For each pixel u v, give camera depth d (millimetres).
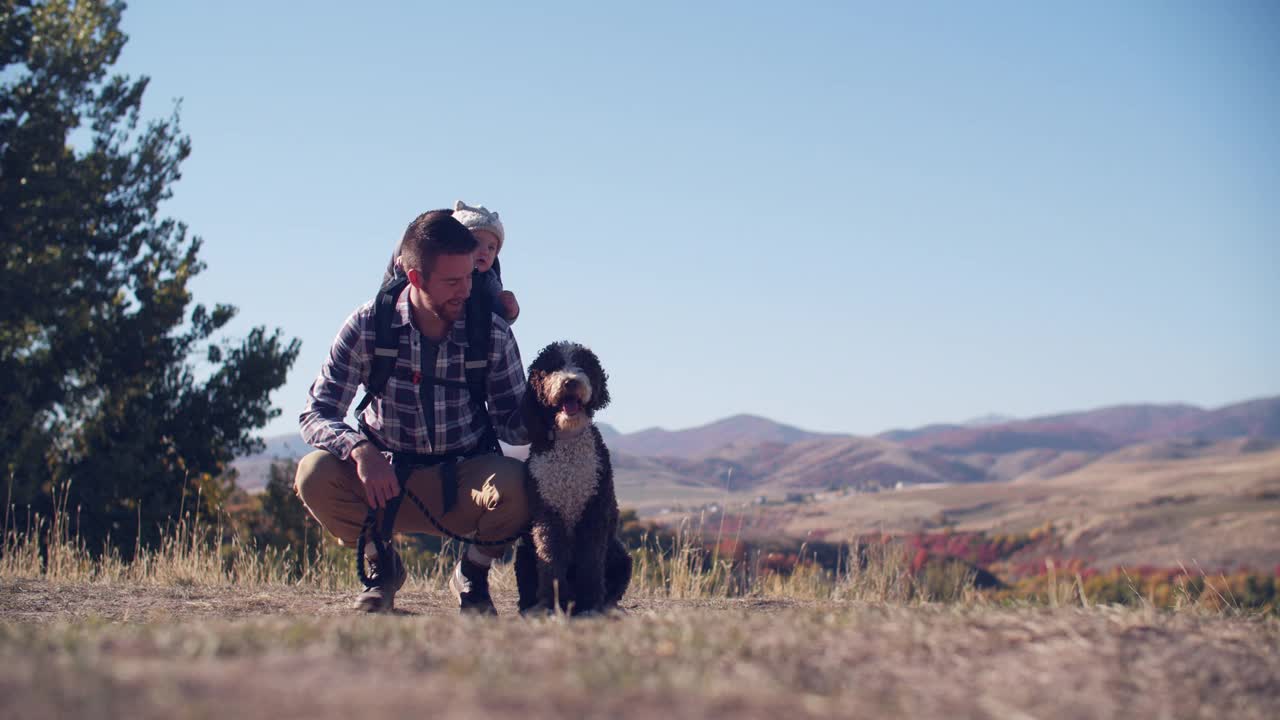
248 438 17984
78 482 16344
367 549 4719
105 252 18312
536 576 4559
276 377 18172
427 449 4625
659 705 2139
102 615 4855
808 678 2584
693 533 8031
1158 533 78688
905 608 4051
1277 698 2727
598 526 4414
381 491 4363
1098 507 103625
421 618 3541
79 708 1886
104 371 17438
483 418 4750
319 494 4609
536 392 4387
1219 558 69062
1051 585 4910
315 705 1966
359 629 3021
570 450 4383
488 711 1986
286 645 2682
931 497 134625
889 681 2611
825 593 7566
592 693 2193
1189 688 2734
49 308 16672
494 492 4434
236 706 1933
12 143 17031
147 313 17812
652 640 3004
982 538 74938
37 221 17234
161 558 8117
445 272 4359
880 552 7715
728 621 3367
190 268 18688
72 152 18359
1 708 1878
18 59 17641
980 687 2605
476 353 4582
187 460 17438
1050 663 2857
